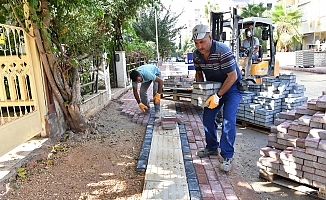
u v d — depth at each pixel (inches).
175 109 262.7
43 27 153.5
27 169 129.1
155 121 203.9
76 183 119.6
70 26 171.3
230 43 265.6
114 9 248.7
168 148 154.8
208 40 123.9
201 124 207.3
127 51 452.1
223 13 269.9
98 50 199.9
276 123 144.6
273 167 123.6
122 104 296.0
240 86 134.5
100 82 286.2
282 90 204.5
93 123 194.4
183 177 120.4
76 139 173.6
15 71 158.4
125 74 394.0
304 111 132.4
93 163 139.9
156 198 103.7
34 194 110.3
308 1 991.6
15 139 140.6
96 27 204.1
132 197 108.3
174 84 284.4
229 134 128.6
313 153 107.9
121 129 201.2
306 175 111.4
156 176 120.8
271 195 116.2
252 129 215.2
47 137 167.2
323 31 942.4
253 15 970.1
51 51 160.2
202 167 133.7
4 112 184.9
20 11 146.2
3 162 131.3
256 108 209.6
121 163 140.3
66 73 175.5
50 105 169.9
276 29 976.9
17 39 170.9
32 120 155.7
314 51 804.0
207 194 109.3
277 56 964.0
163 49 1133.7
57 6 162.9
